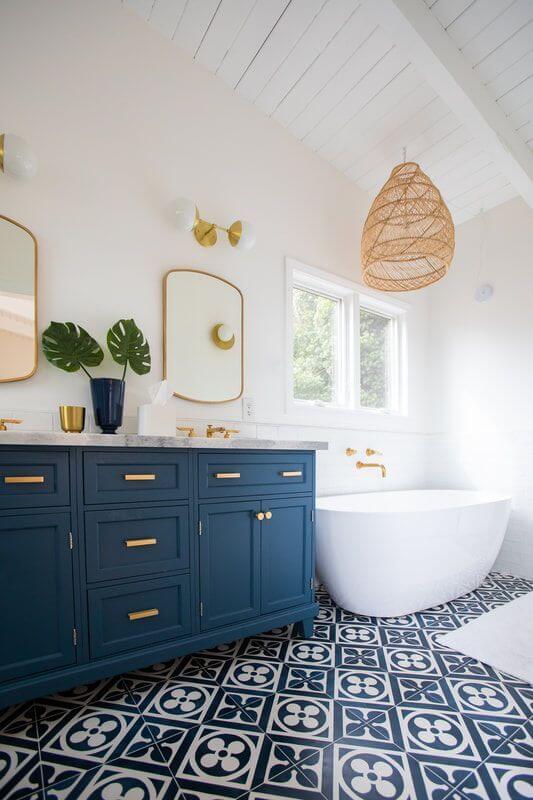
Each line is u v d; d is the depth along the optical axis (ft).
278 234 7.98
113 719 4.00
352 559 6.30
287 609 5.54
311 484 5.92
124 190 6.05
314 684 4.64
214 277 6.94
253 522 5.29
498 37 5.97
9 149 4.81
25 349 5.06
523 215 9.46
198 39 6.57
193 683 4.65
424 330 11.10
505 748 3.65
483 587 8.00
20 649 3.75
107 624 4.19
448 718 4.06
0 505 3.74
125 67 6.15
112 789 3.18
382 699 4.36
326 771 3.37
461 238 10.62
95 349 5.44
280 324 7.89
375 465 8.96
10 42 5.22
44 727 3.88
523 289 9.37
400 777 3.32
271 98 7.55
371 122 7.88
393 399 10.57
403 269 9.07
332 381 9.27
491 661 5.15
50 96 5.47
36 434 3.79
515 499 9.18
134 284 6.07
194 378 6.57
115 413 5.24
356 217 9.54
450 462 10.38
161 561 4.54
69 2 5.69
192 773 3.34
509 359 9.52
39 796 3.12
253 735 3.78
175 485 4.69
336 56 6.62
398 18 5.30
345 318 9.43
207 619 4.82
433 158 8.63
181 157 6.68
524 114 7.18
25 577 3.82
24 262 5.13
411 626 6.15
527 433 9.11
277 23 6.16
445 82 6.13
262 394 7.50
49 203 5.40
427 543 6.49
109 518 4.26
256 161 7.70
